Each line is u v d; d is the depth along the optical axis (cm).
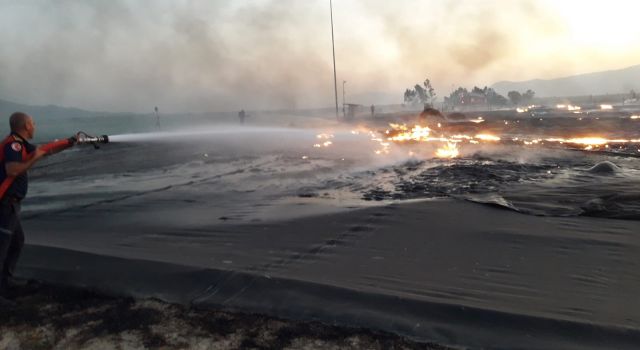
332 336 292
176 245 502
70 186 975
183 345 289
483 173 933
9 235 361
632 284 355
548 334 277
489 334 284
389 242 487
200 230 566
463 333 287
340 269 405
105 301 359
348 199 734
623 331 272
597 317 297
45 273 414
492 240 482
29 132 378
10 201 359
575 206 611
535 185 774
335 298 337
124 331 309
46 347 292
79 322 325
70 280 397
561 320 287
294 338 292
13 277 403
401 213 606
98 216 675
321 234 527
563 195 678
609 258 415
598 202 607
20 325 322
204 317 325
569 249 444
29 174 1212
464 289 351
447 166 1056
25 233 584
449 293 343
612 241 462
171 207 725
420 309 314
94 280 394
